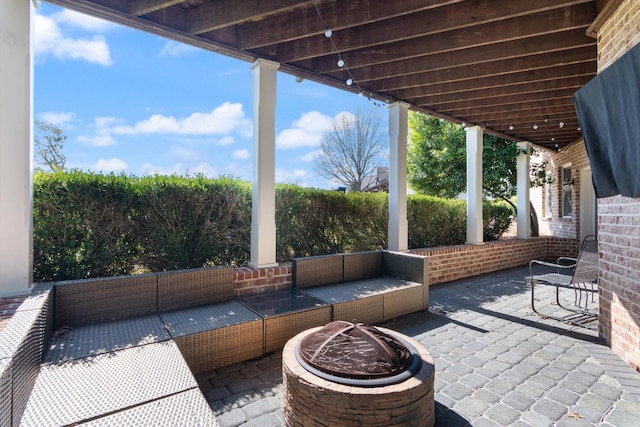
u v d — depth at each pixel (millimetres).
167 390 1716
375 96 5043
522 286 5605
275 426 2059
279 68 4133
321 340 2154
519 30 3445
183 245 3832
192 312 2994
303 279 3951
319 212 5074
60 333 2451
